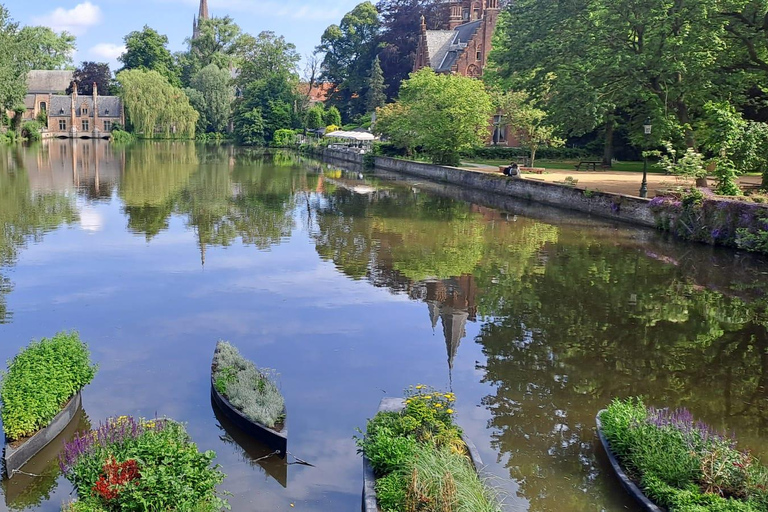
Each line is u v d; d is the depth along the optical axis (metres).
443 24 88.38
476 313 14.23
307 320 13.42
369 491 6.80
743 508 6.36
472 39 66.19
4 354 11.11
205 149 80.00
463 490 6.49
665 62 26.56
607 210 27.70
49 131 104.56
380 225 25.36
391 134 56.41
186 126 94.50
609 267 18.59
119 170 46.00
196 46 117.44
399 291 15.80
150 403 9.39
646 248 21.30
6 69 65.69
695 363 11.63
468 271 17.97
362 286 16.17
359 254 19.94
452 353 11.79
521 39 33.78
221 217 26.27
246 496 7.29
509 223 26.22
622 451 7.90
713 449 7.34
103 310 13.70
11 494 7.17
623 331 13.22
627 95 28.86
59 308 13.75
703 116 30.80
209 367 10.80
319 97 118.31
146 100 90.69
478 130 46.66
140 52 110.44
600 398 10.11
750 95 35.44
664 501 6.89
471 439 8.67
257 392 9.12
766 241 19.92
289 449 8.34
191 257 18.91
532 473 7.86
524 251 20.73
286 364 11.09
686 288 16.41
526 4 35.78
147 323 12.95
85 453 6.96
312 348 11.88
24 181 36.84
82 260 18.16
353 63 99.75
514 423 9.19
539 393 10.23
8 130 75.94
